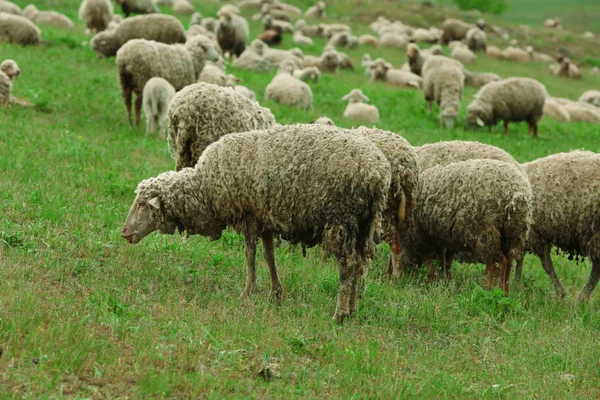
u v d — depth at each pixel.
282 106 48.81
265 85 55.56
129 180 28.89
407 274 24.84
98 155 31.55
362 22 115.31
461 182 22.88
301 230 18.56
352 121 48.59
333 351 16.55
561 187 24.34
